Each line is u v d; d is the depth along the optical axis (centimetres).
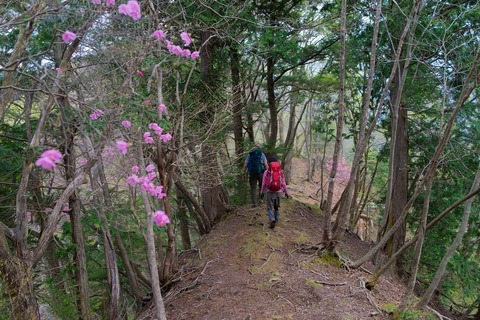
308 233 675
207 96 725
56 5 318
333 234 562
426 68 709
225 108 662
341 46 450
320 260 541
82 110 349
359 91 957
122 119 315
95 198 491
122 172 429
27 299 342
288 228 679
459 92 696
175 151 479
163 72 448
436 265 854
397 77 732
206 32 648
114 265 551
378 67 762
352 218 977
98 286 887
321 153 2089
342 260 541
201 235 843
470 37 613
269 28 687
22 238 353
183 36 322
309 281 476
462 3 607
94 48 360
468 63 594
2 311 355
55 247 684
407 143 771
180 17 524
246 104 946
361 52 799
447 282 847
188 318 430
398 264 768
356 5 724
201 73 734
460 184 778
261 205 833
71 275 634
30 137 409
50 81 380
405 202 742
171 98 627
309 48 855
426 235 889
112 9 343
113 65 385
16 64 288
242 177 971
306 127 1845
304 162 2441
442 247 888
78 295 549
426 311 463
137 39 356
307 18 805
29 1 350
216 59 780
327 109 1083
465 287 777
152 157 464
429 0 588
